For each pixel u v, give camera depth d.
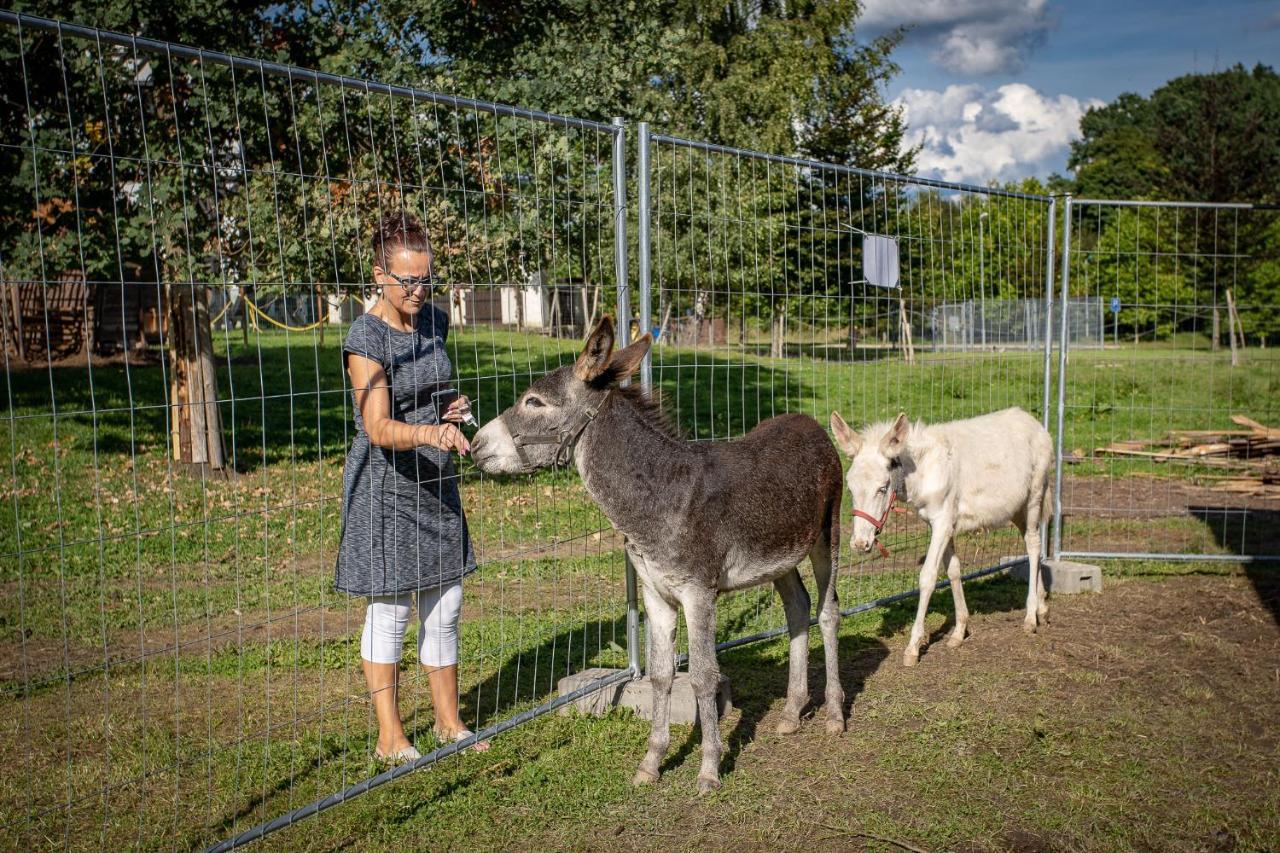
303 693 5.16
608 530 8.84
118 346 21.97
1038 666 5.70
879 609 7.01
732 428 13.30
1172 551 8.56
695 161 10.19
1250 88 50.88
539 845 3.64
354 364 3.89
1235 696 5.14
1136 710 4.97
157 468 11.08
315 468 11.30
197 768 4.24
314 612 6.62
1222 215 24.36
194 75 8.98
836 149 27.16
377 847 3.57
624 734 4.68
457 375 5.28
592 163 9.50
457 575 4.32
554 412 3.96
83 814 3.81
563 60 11.22
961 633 6.16
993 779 4.20
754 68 27.81
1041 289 9.11
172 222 8.27
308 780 4.09
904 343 9.38
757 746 4.60
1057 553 7.76
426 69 10.70
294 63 10.88
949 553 6.11
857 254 12.72
